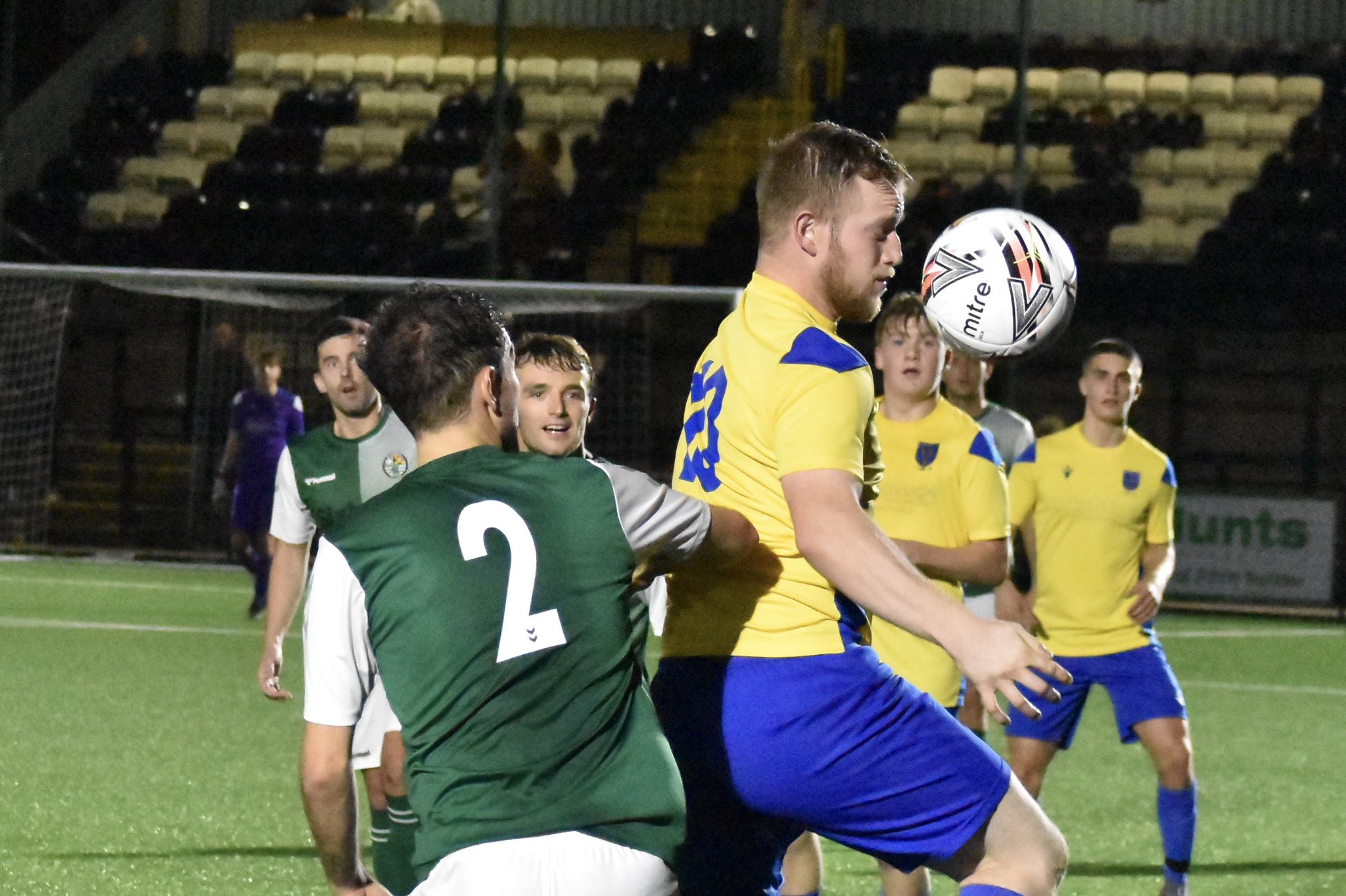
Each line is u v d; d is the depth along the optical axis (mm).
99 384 66812
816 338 10555
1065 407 63625
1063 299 14656
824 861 21234
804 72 77875
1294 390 62906
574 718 9039
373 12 85438
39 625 42250
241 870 19750
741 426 10688
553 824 8891
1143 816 24453
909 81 78250
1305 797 26203
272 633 18719
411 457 18141
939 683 17688
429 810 9039
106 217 72062
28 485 61438
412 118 78938
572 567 9227
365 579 9188
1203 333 63812
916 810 10453
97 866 19797
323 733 9320
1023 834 10438
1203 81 78875
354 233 69562
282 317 59844
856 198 10930
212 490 61594
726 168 74875
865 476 11578
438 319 9617
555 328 62781
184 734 28953
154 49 81188
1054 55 79812
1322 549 52844
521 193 69750
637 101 76875
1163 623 51094
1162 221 72000
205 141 76500
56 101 76500
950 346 15055
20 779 24750
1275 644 46625
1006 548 17500
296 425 44031
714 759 10625
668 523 9727
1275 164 71875
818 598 10570
